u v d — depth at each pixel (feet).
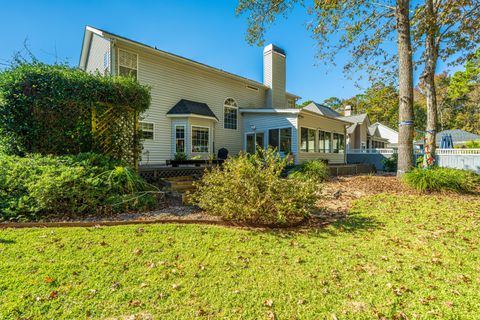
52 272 7.69
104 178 15.28
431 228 13.14
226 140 45.85
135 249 9.49
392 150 61.05
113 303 6.57
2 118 15.19
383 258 9.65
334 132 52.19
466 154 42.93
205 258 9.18
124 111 19.53
